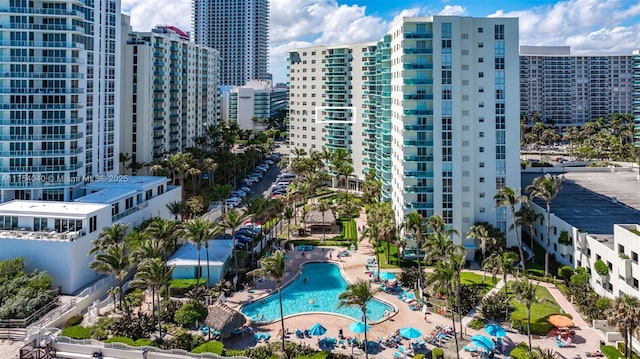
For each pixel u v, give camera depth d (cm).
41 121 9725
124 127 13938
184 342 5694
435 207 9050
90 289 7056
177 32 18462
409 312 6850
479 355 5600
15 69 9562
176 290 7381
